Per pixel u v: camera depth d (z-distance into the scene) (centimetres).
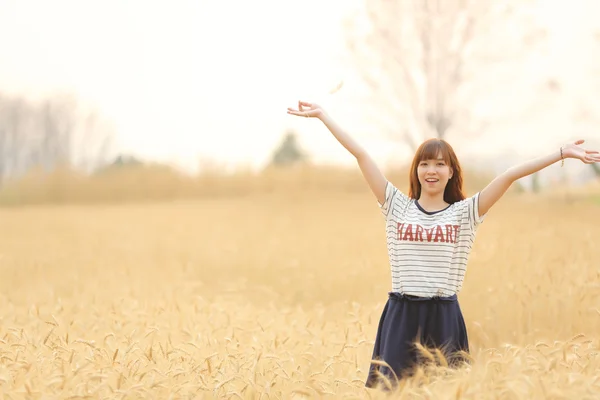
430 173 589
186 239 2044
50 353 617
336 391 538
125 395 505
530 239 1195
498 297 853
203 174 4741
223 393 533
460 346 565
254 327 765
